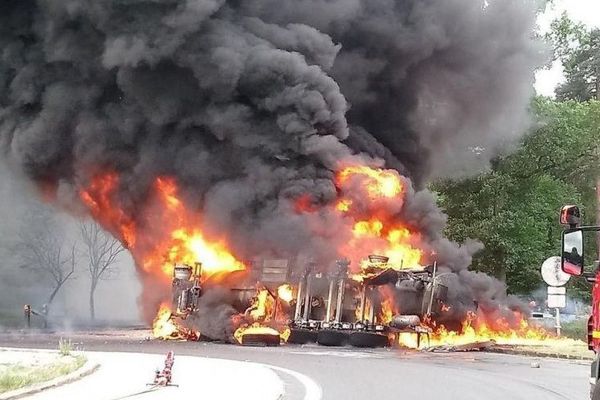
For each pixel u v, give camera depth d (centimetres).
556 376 1382
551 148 3619
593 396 721
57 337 2497
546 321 3344
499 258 3728
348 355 1839
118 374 1252
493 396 1095
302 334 2250
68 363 1341
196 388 1098
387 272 2228
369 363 1608
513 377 1362
